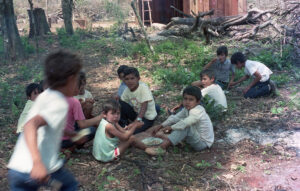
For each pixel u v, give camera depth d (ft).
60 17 72.28
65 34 45.24
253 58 28.50
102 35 46.32
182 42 38.93
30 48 37.19
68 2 45.19
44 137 7.90
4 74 29.32
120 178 13.16
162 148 14.70
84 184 12.76
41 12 47.14
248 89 21.18
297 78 24.39
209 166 13.84
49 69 7.86
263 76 20.71
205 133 14.90
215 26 39.45
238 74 24.97
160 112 19.49
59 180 8.82
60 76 7.82
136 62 31.42
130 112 17.10
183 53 32.71
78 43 40.16
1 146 15.89
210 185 12.62
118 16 69.41
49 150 8.06
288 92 21.86
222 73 23.09
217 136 16.47
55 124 7.77
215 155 14.76
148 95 16.70
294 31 31.32
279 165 13.78
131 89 16.76
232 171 13.48
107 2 71.56
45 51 37.93
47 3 74.95
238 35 36.96
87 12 70.18
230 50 33.06
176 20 41.73
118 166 13.99
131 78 16.29
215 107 17.87
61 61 7.85
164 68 28.50
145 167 13.83
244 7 47.47
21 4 78.89
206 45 36.27
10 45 33.86
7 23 33.71
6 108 21.03
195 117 14.52
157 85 24.67
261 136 16.24
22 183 8.01
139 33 46.55
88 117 16.38
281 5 34.27
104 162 14.28
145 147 14.79
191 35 40.78
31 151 7.20
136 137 16.22
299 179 12.73
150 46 33.06
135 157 14.73
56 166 8.40
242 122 17.75
